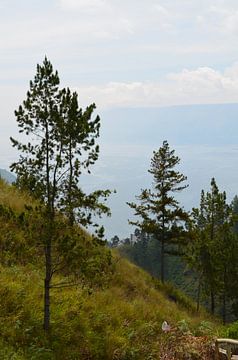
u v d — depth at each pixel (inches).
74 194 404.5
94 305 548.7
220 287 1364.4
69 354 410.9
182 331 512.1
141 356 461.4
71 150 398.3
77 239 429.4
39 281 530.0
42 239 407.5
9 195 705.0
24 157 400.2
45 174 402.3
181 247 1450.5
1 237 573.0
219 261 1334.9
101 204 415.8
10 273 516.1
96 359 432.8
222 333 606.5
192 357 425.1
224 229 1403.8
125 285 802.2
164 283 1278.3
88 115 397.1
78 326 466.6
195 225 1434.5
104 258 434.9
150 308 701.3
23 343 397.7
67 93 390.6
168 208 1407.5
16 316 422.3
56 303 494.0
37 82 389.1
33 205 694.5
